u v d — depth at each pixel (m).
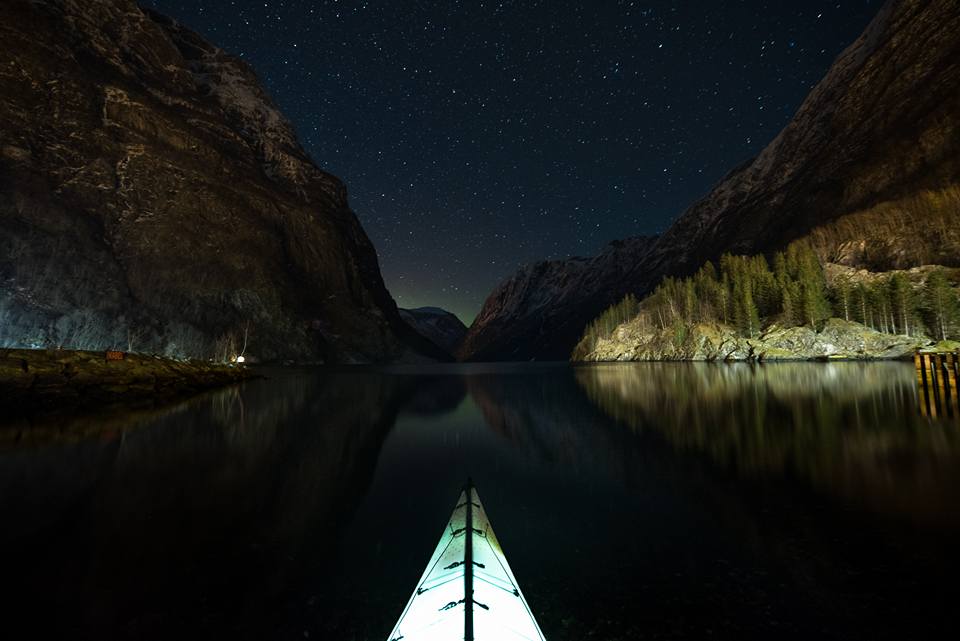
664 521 9.63
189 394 39.41
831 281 96.69
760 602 6.32
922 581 6.71
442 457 16.91
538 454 17.17
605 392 40.56
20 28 120.62
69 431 20.67
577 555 8.04
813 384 37.19
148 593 6.82
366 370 112.38
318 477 13.91
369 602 6.57
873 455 14.55
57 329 94.25
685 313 108.19
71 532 9.20
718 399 30.75
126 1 170.62
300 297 163.00
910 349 70.19
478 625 4.52
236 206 153.88
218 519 10.10
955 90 145.25
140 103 140.88
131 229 121.06
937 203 106.88
